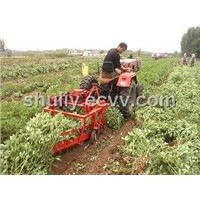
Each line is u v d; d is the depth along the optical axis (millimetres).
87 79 5789
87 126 4676
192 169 3850
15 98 8625
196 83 12016
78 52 40344
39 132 3850
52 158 3854
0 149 3660
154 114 6094
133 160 4211
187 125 5148
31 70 14617
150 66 16875
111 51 5844
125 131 5516
